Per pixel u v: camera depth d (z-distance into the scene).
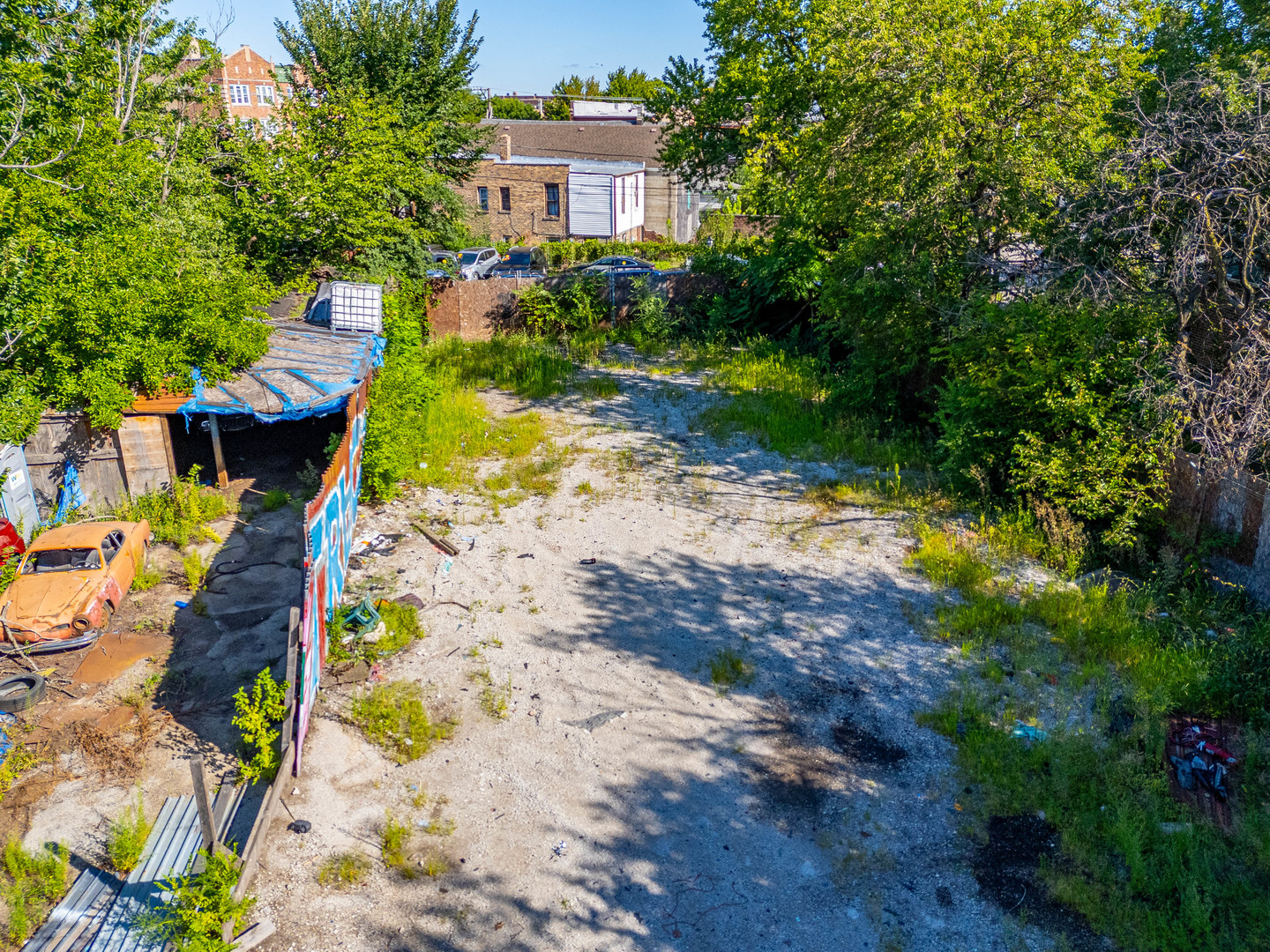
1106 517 12.38
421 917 7.00
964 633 10.60
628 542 13.16
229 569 12.67
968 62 15.02
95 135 16.47
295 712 8.34
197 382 14.29
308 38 25.05
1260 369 10.95
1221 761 8.18
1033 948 6.64
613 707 9.48
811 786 8.35
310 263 22.16
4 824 8.02
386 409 14.57
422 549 12.95
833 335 20.81
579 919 7.00
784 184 24.25
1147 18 14.47
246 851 7.26
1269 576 10.33
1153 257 12.52
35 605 10.62
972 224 15.73
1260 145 11.06
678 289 25.98
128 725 9.34
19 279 12.98
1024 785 8.16
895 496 14.35
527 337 25.42
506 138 46.59
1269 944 6.43
